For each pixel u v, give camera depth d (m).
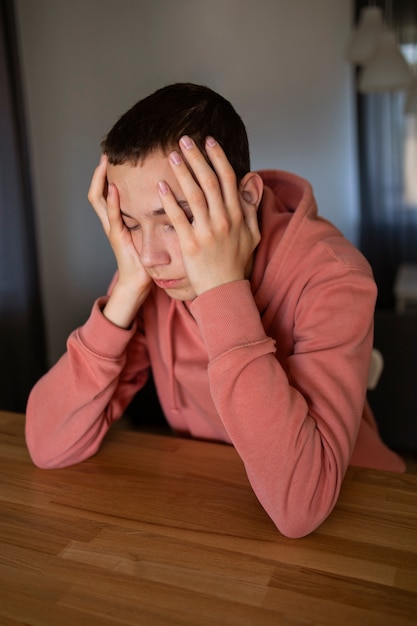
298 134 4.78
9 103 3.68
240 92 4.79
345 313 0.85
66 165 4.79
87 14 4.67
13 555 0.70
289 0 4.58
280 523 0.73
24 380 3.85
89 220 4.81
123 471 0.90
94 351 0.95
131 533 0.74
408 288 3.50
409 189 4.52
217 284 0.81
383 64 3.09
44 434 0.94
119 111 4.77
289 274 0.93
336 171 4.78
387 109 4.39
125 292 0.96
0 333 3.71
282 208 1.08
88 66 4.72
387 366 2.30
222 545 0.71
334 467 0.76
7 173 3.69
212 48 4.73
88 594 0.63
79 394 0.94
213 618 0.59
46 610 0.61
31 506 0.82
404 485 0.83
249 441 0.76
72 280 4.89
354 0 4.33
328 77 4.64
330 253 0.90
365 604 0.60
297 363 0.84
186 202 0.81
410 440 2.36
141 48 4.74
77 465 0.93
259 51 4.70
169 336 1.04
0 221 3.69
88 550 0.71
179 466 0.91
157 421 2.84
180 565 0.67
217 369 0.78
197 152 0.78
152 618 0.59
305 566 0.66
